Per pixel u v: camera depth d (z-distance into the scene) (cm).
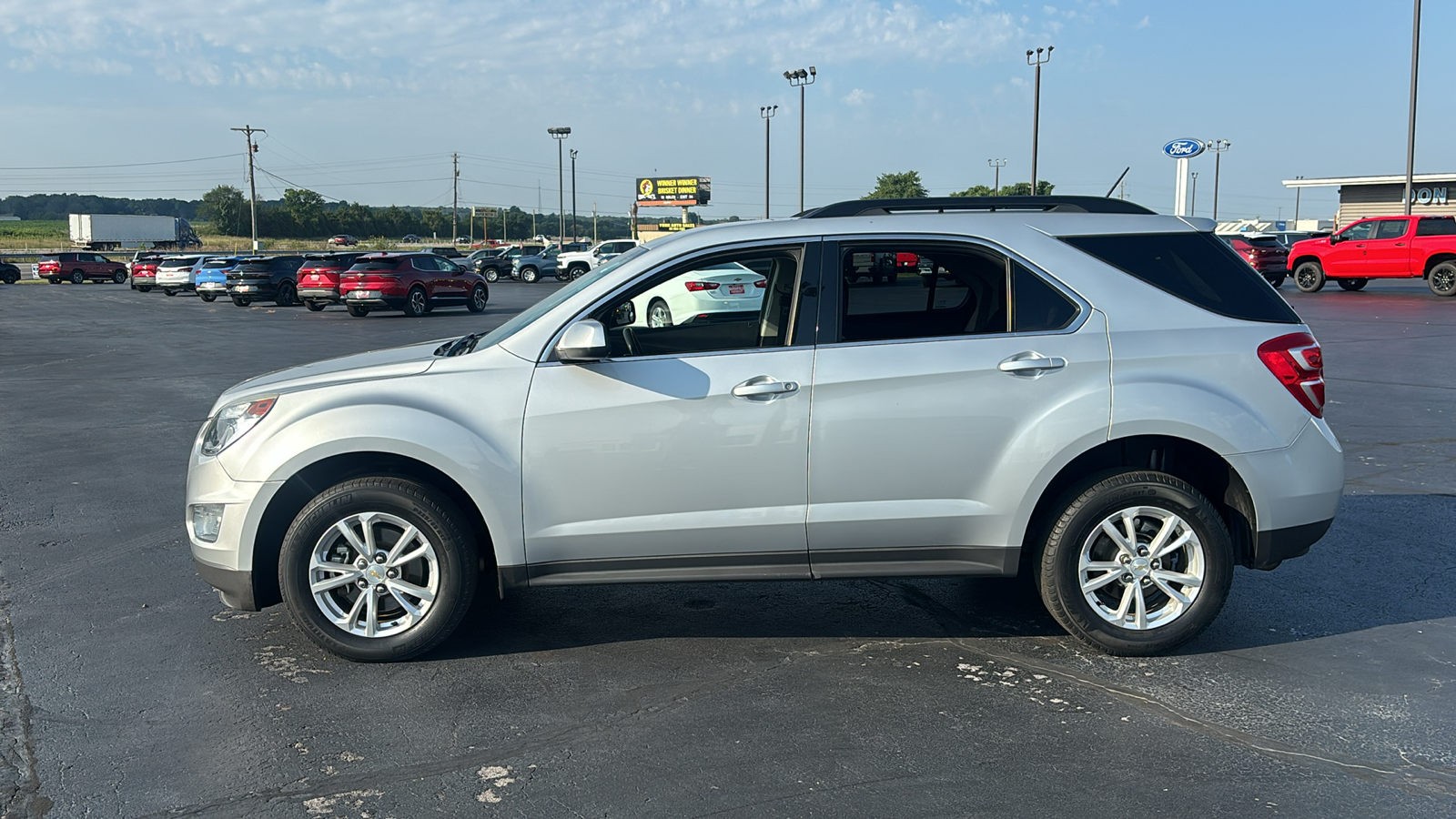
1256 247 3128
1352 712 379
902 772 336
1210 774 333
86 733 367
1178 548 430
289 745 357
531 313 468
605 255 4753
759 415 413
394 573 426
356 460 433
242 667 425
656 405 412
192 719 378
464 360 424
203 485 424
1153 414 412
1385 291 2864
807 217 436
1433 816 309
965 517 419
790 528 418
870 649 443
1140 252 433
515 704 390
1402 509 661
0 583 533
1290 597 504
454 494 435
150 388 1285
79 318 2666
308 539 416
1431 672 414
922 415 413
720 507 418
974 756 346
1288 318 434
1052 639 454
